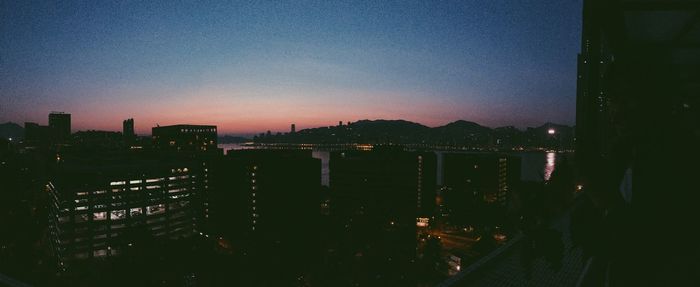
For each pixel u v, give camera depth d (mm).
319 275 42094
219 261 38750
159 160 86875
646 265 1007
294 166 87375
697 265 921
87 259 64500
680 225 952
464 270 6133
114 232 69250
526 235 2885
